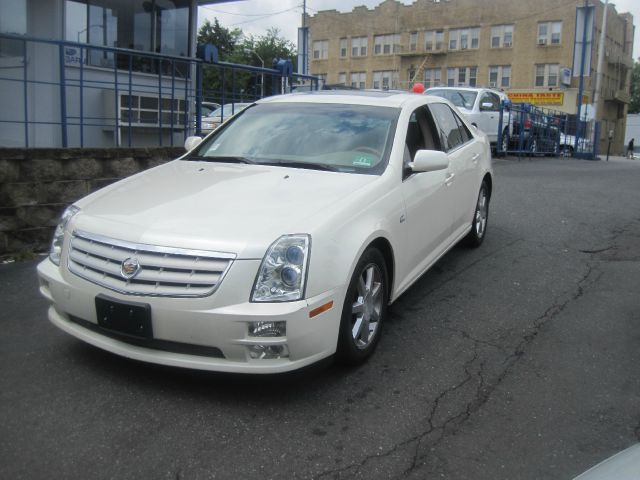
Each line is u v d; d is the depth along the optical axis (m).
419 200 4.57
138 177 4.42
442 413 3.37
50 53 8.24
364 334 3.88
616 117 63.16
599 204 9.33
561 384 3.73
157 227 3.40
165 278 3.22
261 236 3.27
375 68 57.22
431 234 4.96
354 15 57.66
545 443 3.11
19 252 6.04
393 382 3.70
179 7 9.74
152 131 9.34
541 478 2.82
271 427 3.18
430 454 2.99
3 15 8.29
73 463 2.84
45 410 3.28
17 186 5.97
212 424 3.19
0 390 3.48
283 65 9.60
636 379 3.82
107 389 3.51
